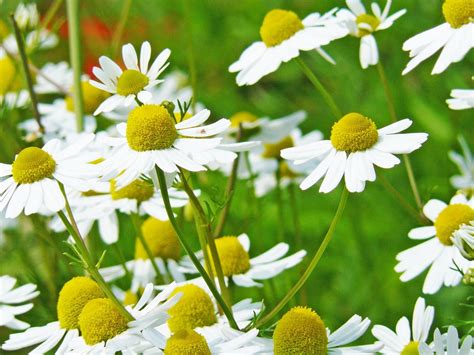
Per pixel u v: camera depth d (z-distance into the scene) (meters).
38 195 0.36
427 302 0.48
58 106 0.49
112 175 0.35
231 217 0.50
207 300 0.38
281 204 0.47
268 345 0.36
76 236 0.35
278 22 0.40
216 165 0.42
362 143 0.36
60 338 0.37
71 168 0.36
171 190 0.42
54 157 0.36
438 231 0.39
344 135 0.36
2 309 0.40
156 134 0.35
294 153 0.36
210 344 0.36
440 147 0.53
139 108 0.36
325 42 0.40
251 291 0.48
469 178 0.46
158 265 0.42
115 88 0.37
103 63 0.37
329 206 0.54
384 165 0.35
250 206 0.46
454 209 0.39
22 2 0.48
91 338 0.36
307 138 0.49
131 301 0.42
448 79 0.55
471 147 0.52
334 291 0.49
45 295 0.45
